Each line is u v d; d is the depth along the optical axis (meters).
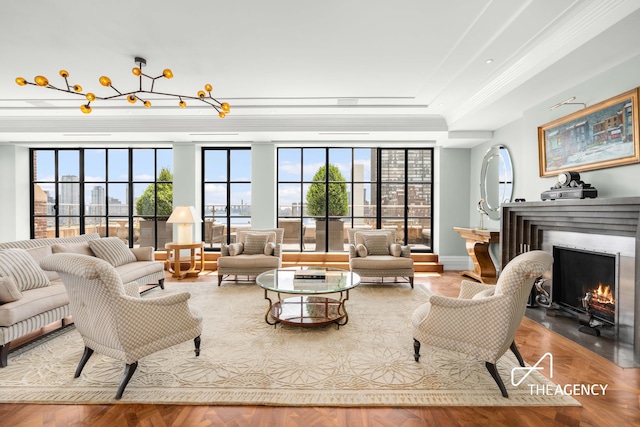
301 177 6.86
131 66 3.60
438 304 2.26
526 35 2.88
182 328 2.35
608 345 2.78
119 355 2.06
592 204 2.84
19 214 6.60
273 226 6.47
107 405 1.97
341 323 3.33
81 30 2.88
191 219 5.55
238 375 2.29
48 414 1.88
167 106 4.98
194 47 3.20
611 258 3.02
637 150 2.72
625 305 2.85
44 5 2.51
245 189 6.86
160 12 2.62
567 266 3.57
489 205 5.62
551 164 3.79
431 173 6.82
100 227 6.91
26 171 6.75
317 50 3.26
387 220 6.85
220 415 1.88
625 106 2.83
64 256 2.09
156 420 1.84
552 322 3.33
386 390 2.12
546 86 3.51
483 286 2.66
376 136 5.89
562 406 1.97
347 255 6.44
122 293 2.07
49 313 2.79
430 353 2.65
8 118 5.53
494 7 2.51
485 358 2.12
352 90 4.33
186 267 6.21
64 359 2.53
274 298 4.24
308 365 2.44
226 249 5.13
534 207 3.68
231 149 6.85
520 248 4.05
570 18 2.61
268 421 1.83
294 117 5.54
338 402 1.99
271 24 2.81
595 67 3.05
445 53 3.30
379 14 2.65
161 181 6.83
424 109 5.10
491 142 5.64
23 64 3.54
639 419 1.85
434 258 6.38
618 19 2.30
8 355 2.59
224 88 4.26
